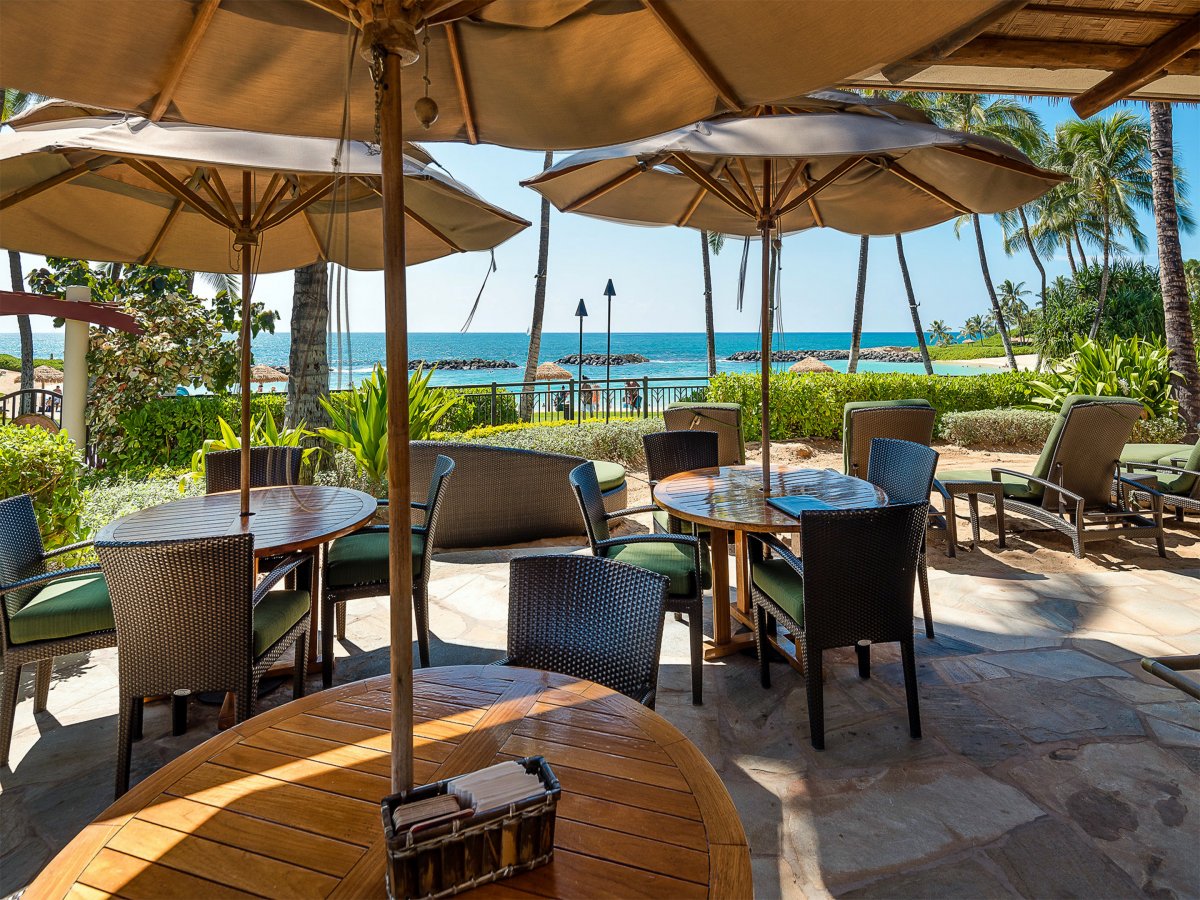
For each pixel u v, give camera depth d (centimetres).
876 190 391
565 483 540
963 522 570
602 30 169
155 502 505
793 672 314
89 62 148
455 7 130
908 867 187
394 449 99
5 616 244
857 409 515
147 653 214
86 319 586
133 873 100
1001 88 358
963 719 266
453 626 375
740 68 154
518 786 99
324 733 138
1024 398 1151
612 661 179
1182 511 545
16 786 229
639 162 287
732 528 279
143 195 321
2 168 241
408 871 90
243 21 159
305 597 279
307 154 236
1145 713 267
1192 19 278
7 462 357
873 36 128
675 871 99
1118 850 192
